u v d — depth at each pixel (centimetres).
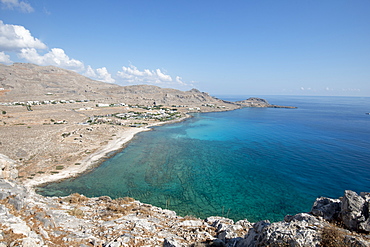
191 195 4444
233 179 5316
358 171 5822
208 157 7050
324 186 4966
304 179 5341
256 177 5462
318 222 1173
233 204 4131
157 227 1733
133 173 5512
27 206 1506
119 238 1377
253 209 3972
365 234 1059
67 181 4856
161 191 4575
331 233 1015
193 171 5791
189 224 1869
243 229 1681
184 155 7212
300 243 996
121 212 2053
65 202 2195
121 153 7219
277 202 4247
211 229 1753
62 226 1477
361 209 1134
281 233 1078
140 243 1356
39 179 4797
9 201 1484
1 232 1050
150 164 6238
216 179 5294
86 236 1377
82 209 2027
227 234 1498
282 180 5281
